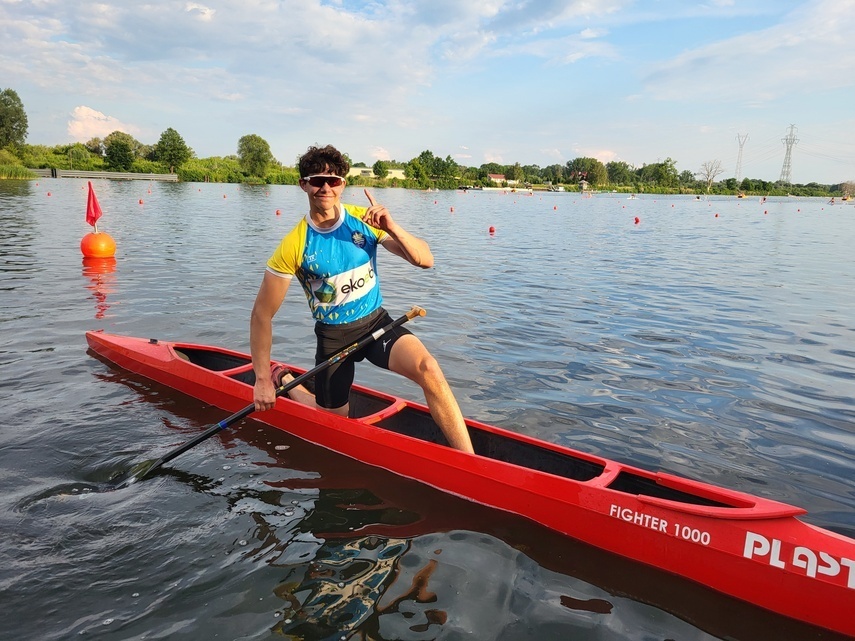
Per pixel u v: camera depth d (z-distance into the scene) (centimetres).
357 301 398
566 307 891
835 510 361
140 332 692
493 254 1519
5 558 294
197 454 421
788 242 2000
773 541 285
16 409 473
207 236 1653
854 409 515
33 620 252
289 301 887
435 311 849
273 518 341
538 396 532
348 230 381
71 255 1218
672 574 310
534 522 351
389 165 10406
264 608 263
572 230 2331
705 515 301
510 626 260
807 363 639
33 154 6875
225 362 582
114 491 365
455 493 379
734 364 633
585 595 288
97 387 529
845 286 1113
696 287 1080
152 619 254
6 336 659
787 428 476
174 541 314
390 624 256
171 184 5941
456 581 289
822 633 272
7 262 1109
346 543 318
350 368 417
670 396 539
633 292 1021
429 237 1925
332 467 411
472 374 584
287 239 367
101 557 298
